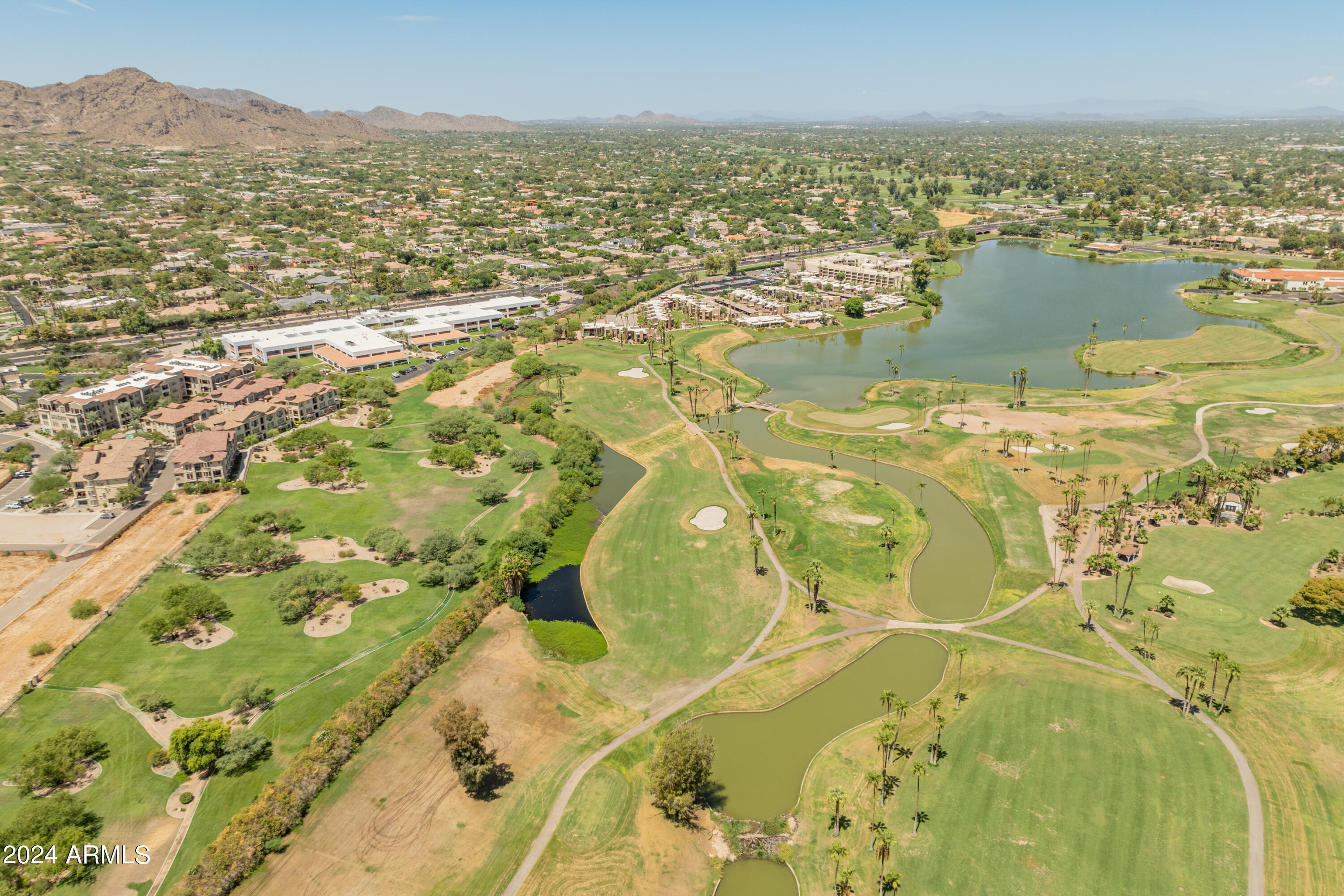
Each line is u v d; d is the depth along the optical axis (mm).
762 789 111688
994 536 177750
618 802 108438
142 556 167000
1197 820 103000
